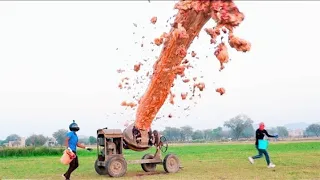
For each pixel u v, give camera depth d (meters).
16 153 36.44
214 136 173.25
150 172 15.48
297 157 22.06
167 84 12.42
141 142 14.94
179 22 9.32
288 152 29.78
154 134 15.46
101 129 14.74
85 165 21.16
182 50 10.19
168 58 10.97
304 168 15.15
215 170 15.27
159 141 15.49
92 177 14.18
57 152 39.06
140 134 14.90
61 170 17.70
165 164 14.94
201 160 21.89
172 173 14.66
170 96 13.06
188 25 9.37
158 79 12.17
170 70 11.41
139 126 14.80
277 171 14.17
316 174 12.95
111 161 14.08
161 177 13.23
